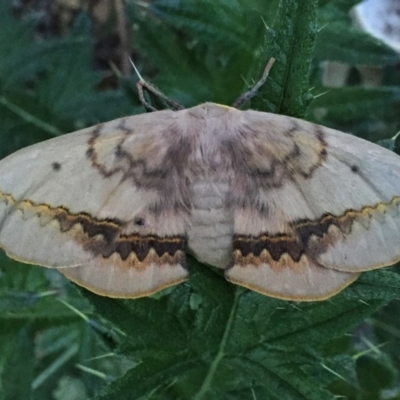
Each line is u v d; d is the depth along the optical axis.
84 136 0.11
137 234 0.12
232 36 0.16
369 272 0.12
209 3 0.15
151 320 0.13
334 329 0.13
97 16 0.20
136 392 0.12
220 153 0.11
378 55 0.16
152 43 0.17
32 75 0.17
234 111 0.12
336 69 0.19
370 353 0.16
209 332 0.13
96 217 0.11
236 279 0.11
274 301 0.13
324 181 0.11
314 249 0.11
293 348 0.13
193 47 0.17
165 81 0.17
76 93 0.17
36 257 0.11
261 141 0.11
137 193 0.11
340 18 0.16
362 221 0.11
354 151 0.11
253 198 0.11
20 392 0.16
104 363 0.17
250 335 0.13
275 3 0.15
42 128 0.17
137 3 0.17
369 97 0.16
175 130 0.12
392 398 0.16
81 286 0.12
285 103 0.12
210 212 0.11
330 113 0.17
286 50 0.12
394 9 0.18
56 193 0.11
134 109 0.17
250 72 0.16
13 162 0.11
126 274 0.11
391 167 0.11
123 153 0.11
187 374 0.13
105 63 0.20
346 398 0.16
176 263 0.12
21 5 0.20
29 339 0.16
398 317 0.17
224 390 0.13
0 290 0.16
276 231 0.11
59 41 0.17
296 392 0.13
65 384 0.18
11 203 0.11
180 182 0.11
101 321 0.16
